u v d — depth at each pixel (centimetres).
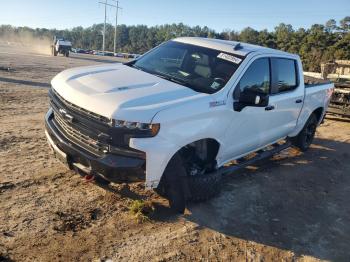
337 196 604
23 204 441
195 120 435
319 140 948
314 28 10094
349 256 438
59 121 461
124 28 15062
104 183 449
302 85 691
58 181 510
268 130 605
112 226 422
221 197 533
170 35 13312
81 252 371
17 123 771
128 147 391
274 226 478
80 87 441
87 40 15938
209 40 590
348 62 1412
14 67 1912
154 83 471
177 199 446
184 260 385
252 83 538
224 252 409
